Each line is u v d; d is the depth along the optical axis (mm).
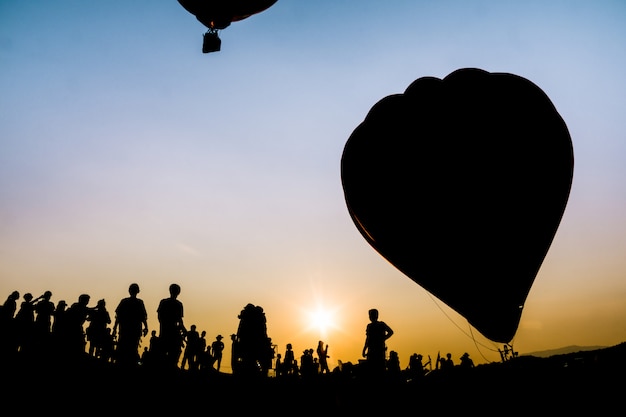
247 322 11250
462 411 6469
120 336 9484
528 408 5758
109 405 7188
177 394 8461
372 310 9062
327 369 17438
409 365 16391
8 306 11203
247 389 9641
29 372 8484
